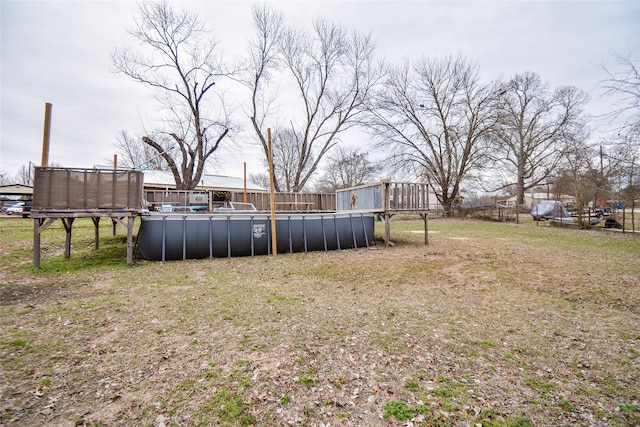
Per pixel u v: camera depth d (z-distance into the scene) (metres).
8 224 14.67
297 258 9.12
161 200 13.64
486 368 3.04
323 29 22.31
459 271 7.32
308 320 4.23
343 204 14.45
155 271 7.23
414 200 11.67
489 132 23.02
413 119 25.19
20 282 6.05
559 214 20.48
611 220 16.44
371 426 2.22
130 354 3.21
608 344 3.57
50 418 2.24
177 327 3.93
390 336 3.75
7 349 3.26
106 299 5.05
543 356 3.29
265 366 3.01
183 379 2.78
